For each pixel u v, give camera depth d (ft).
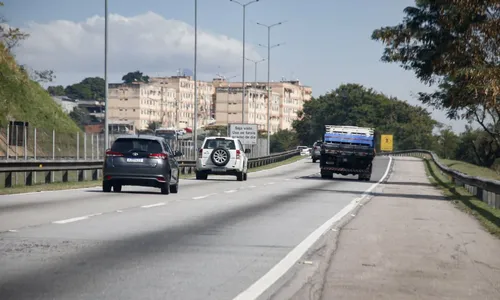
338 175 195.52
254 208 74.84
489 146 390.63
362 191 118.93
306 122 575.38
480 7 119.14
